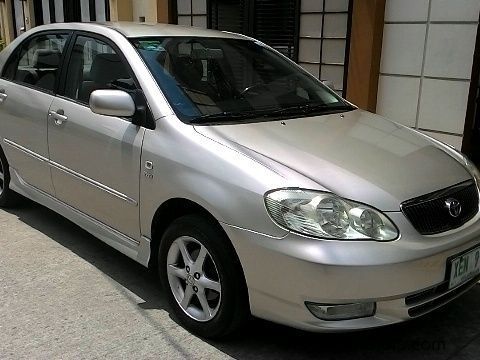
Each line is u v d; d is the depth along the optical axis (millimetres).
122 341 3014
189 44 3795
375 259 2475
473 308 3395
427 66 6195
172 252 3141
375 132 3408
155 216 3191
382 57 6555
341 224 2537
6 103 4535
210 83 3562
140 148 3215
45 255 4090
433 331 3145
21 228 4613
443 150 3387
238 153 2850
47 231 4555
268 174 2691
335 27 6918
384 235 2559
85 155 3660
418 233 2629
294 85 3977
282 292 2598
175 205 3100
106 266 3928
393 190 2697
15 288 3582
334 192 2613
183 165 2967
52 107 4000
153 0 9211
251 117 3375
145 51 3551
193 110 3254
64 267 3898
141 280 3732
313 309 2570
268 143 2969
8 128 4562
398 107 6547
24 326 3143
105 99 3172
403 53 6363
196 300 3109
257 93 3699
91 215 3807
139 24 4109
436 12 6004
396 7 6305
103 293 3543
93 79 3768
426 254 2576
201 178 2869
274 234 2582
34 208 5090
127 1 9672
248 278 2705
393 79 6520
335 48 6980
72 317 3248
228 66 3795
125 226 3467
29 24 12758
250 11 7789
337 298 2494
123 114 3209
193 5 8703
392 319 2605
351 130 3367
